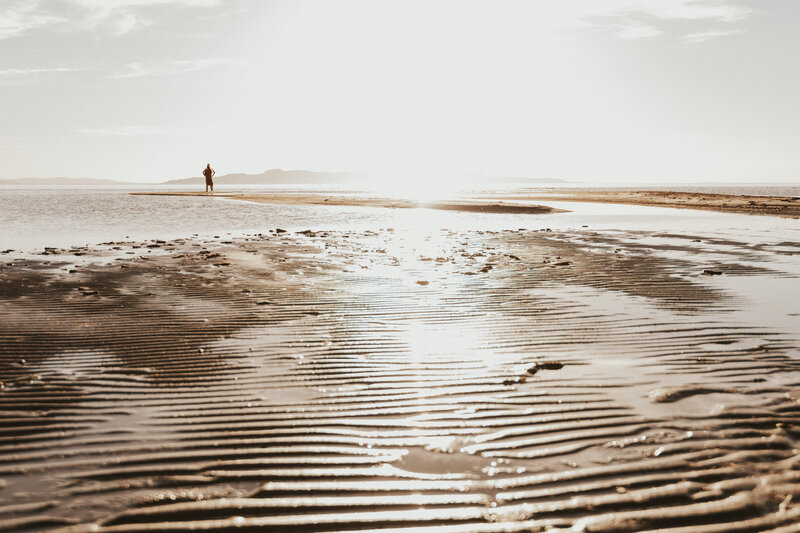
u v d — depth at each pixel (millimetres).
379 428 4188
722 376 5105
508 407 4516
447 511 3115
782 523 2918
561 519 3014
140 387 5035
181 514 3104
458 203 38062
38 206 38469
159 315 7551
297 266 11523
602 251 13516
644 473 3447
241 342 6363
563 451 3764
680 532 2871
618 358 5668
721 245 14539
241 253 13320
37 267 11312
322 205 37469
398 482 3428
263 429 4180
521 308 7840
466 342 6312
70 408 4562
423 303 8219
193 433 4113
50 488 3361
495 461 3660
